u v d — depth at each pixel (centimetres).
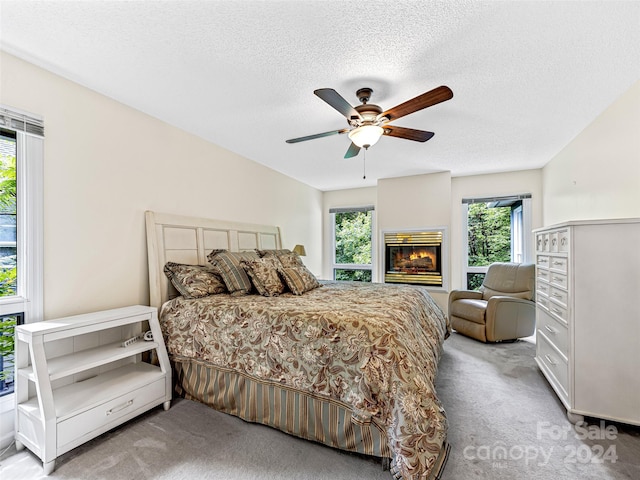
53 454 157
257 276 270
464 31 164
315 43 175
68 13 152
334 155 388
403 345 166
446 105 251
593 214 284
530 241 457
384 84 219
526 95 235
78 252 219
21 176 190
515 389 250
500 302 368
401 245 511
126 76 211
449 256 476
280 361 190
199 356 223
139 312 218
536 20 155
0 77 182
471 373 283
